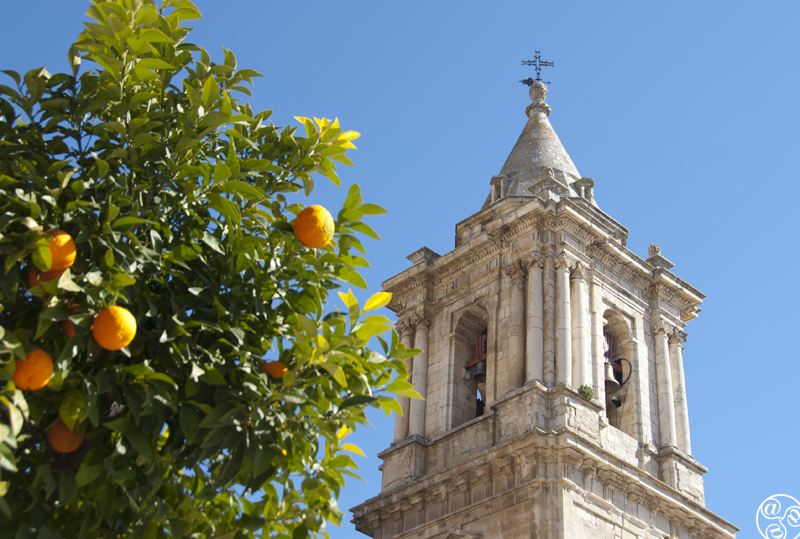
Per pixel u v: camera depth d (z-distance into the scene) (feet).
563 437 131.34
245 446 38.68
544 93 192.65
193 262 42.78
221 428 38.60
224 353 41.11
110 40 42.91
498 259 156.76
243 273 42.37
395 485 146.92
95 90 43.93
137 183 42.96
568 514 127.03
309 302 43.60
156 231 41.78
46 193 39.50
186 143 42.63
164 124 44.52
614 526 132.16
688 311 167.22
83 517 37.22
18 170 40.73
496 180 173.58
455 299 160.86
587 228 155.22
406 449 149.18
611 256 159.02
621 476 135.54
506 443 132.46
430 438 149.69
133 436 37.04
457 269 162.81
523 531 126.21
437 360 157.48
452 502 137.59
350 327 42.16
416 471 146.10
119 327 36.60
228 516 40.24
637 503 137.69
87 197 41.04
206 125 43.91
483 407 157.17
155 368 40.50
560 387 137.08
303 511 40.73
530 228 153.89
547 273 150.20
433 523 137.49
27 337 37.65
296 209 46.80
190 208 43.57
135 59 43.93
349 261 44.37
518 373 142.92
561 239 152.76
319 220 42.22
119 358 39.22
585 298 151.33
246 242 42.75
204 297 41.09
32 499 35.27
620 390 154.10
